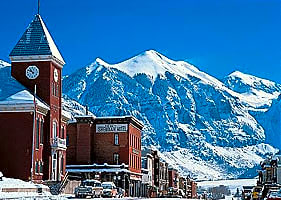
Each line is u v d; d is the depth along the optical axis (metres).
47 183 77.62
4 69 86.69
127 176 107.62
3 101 77.69
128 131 110.88
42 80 82.31
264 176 143.75
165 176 158.88
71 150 111.31
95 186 72.69
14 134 77.06
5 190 55.03
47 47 83.19
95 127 112.12
